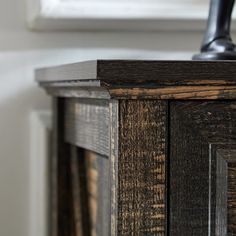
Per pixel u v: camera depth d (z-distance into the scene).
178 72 0.64
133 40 1.21
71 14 1.14
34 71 1.15
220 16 0.86
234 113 0.68
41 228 1.18
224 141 0.68
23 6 1.17
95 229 0.96
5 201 1.18
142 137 0.66
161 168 0.67
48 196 1.18
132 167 0.66
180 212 0.67
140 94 0.65
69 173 1.09
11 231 1.18
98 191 0.91
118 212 0.66
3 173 1.17
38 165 1.17
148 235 0.67
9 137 1.17
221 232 0.67
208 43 0.87
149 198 0.66
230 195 0.67
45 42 1.18
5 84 1.17
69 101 1.02
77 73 0.73
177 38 1.22
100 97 0.72
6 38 1.16
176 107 0.67
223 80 0.65
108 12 1.16
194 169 0.67
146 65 0.64
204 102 0.67
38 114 1.17
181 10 1.18
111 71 0.63
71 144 1.06
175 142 0.67
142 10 1.17
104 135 0.76
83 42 1.19
